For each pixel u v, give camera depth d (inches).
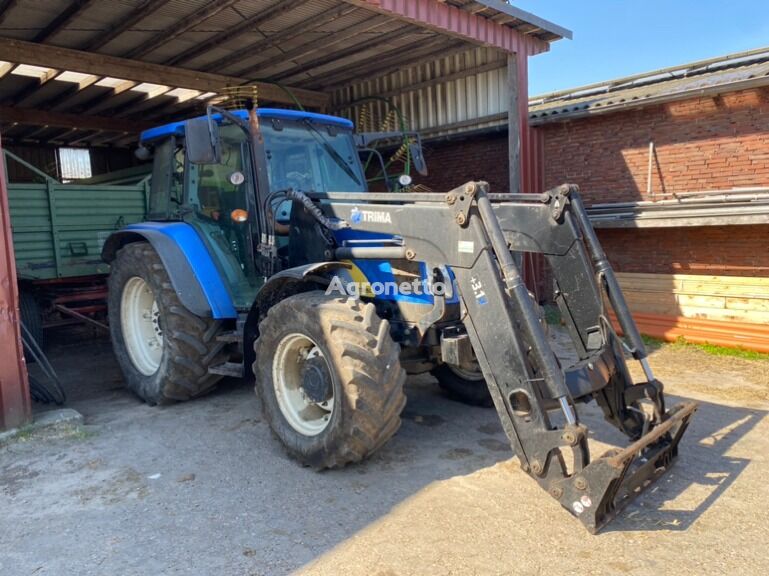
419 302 157.2
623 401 142.9
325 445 143.0
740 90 295.1
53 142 579.8
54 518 129.6
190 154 161.6
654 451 133.4
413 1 265.6
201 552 115.6
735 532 119.4
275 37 325.7
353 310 141.9
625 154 343.9
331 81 428.1
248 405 202.1
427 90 400.2
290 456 155.9
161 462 157.3
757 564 108.8
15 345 173.0
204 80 389.7
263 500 135.6
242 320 184.5
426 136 401.4
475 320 130.9
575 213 149.2
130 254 209.2
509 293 127.1
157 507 133.4
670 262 327.6
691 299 314.7
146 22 295.4
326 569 109.2
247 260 190.2
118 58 347.6
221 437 173.8
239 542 118.6
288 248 184.1
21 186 269.9
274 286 162.4
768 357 256.8
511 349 124.1
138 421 188.9
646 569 107.7
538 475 121.6
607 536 118.5
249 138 182.1
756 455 155.6
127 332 216.5
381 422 137.3
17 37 309.6
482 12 295.0
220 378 203.6
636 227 315.0
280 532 122.1
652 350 275.6
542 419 120.5
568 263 149.8
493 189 395.5
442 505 131.9
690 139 319.6
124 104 445.4
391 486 141.5
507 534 119.9
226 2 273.1
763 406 194.7
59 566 112.0
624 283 338.3
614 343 143.8
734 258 305.6
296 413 156.9
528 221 155.9
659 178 333.4
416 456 158.6
